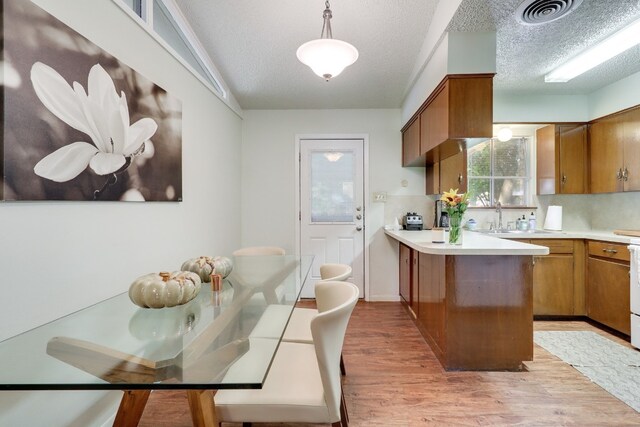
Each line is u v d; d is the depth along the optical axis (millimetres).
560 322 3055
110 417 1571
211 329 1122
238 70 2982
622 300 2670
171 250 2102
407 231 3568
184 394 1908
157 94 1859
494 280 2160
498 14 1928
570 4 1836
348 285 1379
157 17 2029
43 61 1129
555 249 3105
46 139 1146
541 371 2148
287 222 4016
